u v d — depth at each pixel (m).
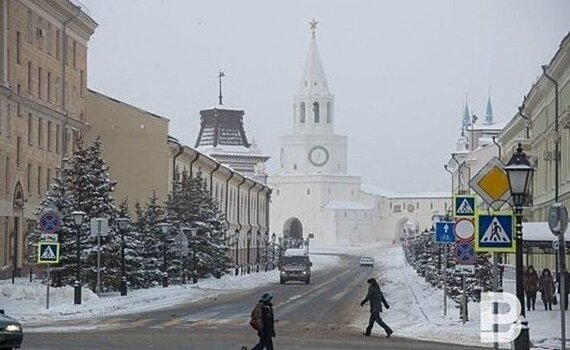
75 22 109.31
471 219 40.78
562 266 30.39
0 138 88.50
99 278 68.75
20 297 63.09
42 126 100.62
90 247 74.06
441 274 81.81
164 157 117.50
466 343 41.59
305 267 111.62
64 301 63.91
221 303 70.69
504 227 27.67
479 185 27.62
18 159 93.56
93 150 75.88
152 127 117.19
